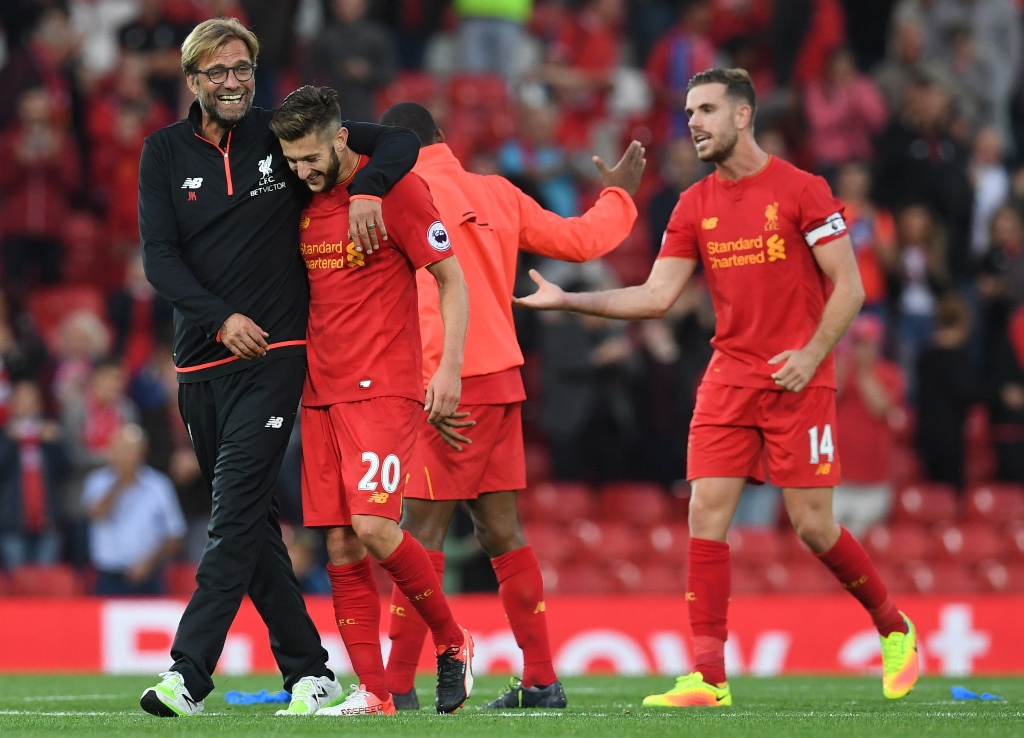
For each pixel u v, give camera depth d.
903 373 47.81
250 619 34.06
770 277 21.77
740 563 41.16
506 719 17.66
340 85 47.66
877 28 62.78
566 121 55.28
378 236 18.17
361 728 16.27
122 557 38.12
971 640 34.91
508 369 20.77
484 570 40.91
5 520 39.34
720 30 59.53
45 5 53.19
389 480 18.06
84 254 50.62
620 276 50.41
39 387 42.91
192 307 17.91
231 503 18.22
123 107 52.19
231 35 18.30
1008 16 58.34
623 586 40.84
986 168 53.66
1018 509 44.22
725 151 21.84
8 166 49.28
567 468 42.91
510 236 21.25
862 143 53.97
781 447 21.91
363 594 19.11
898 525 43.81
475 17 55.31
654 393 43.72
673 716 18.48
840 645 34.88
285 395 18.50
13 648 34.16
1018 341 46.66
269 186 18.59
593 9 59.12
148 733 15.92
